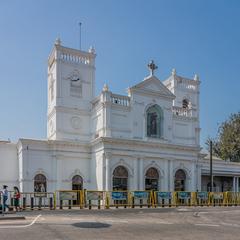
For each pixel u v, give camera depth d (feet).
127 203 119.65
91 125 145.69
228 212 97.35
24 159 131.03
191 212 95.91
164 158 145.59
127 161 137.49
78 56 148.36
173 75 173.99
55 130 139.74
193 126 157.38
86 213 88.84
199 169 161.79
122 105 139.95
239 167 185.26
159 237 51.44
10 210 96.53
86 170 140.46
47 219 70.95
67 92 143.95
